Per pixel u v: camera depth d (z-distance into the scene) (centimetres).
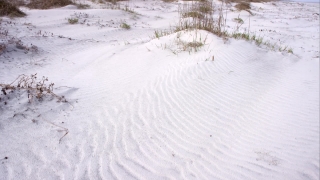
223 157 321
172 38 806
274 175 301
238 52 703
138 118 381
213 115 407
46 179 261
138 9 1841
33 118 354
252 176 296
